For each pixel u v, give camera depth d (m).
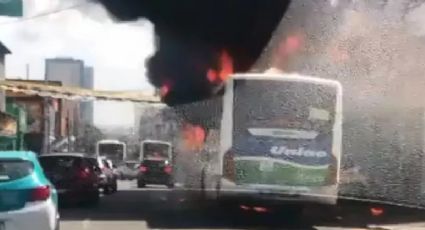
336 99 12.69
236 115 14.21
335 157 13.43
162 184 30.47
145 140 31.30
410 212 14.16
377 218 14.20
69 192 19.22
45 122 58.91
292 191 14.02
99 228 13.73
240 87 14.20
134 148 45.69
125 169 45.22
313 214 14.57
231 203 14.49
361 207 14.05
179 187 16.59
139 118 23.28
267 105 14.06
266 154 14.09
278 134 14.05
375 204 13.58
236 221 14.93
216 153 14.61
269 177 14.09
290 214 14.81
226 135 14.27
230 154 14.22
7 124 39.28
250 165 14.15
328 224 14.35
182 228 13.71
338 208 14.27
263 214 14.97
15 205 9.19
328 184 13.74
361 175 13.25
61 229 13.54
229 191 14.25
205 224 14.43
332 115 13.04
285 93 13.73
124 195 24.69
